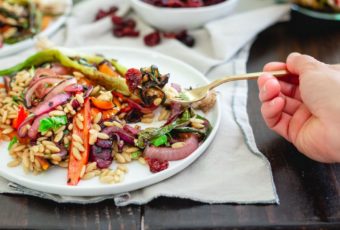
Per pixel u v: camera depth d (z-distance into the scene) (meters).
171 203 0.46
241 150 0.51
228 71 0.63
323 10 0.72
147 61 0.62
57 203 0.46
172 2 0.68
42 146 0.47
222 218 0.44
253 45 0.69
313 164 0.50
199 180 0.47
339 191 0.47
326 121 0.44
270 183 0.47
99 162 0.47
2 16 0.67
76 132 0.48
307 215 0.45
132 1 0.69
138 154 0.49
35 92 0.53
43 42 0.60
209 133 0.51
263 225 0.44
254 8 0.76
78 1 0.78
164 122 0.53
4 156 0.49
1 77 0.58
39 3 0.71
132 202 0.45
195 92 0.53
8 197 0.46
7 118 0.51
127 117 0.52
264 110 0.50
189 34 0.70
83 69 0.55
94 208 0.45
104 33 0.71
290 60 0.50
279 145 0.52
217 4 0.69
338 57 0.66
